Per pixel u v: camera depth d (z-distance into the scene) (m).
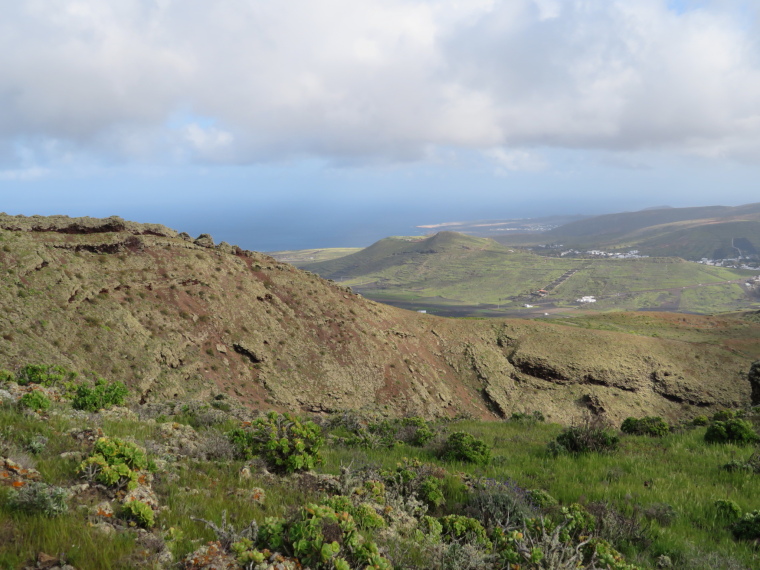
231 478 9.94
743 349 94.75
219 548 6.29
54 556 5.31
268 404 50.12
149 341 46.22
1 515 5.79
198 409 19.95
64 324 40.66
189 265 61.50
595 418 18.62
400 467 12.97
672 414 80.12
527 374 84.69
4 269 41.88
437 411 67.00
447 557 7.64
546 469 14.75
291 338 63.72
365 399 62.03
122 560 5.54
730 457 15.76
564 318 139.00
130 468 8.33
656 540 9.73
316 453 12.27
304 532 6.46
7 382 14.56
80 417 12.01
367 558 6.48
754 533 9.97
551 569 7.23
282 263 79.38
